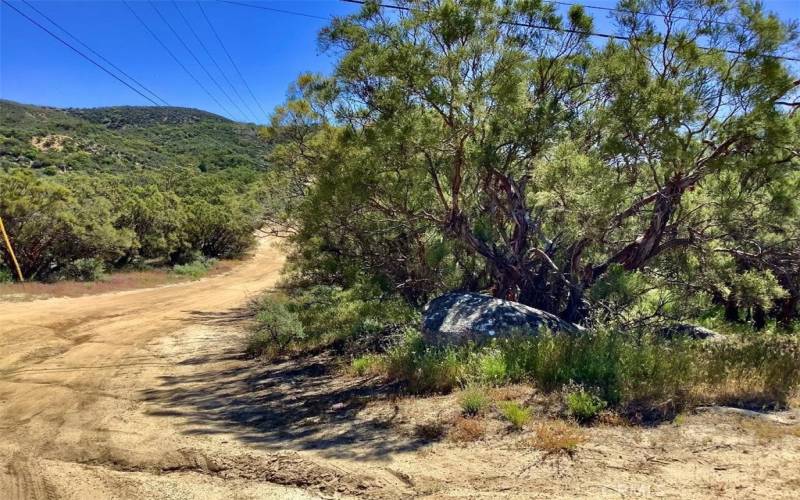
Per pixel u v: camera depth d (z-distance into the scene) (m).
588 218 8.01
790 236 8.71
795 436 4.39
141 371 9.54
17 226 24.23
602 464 4.22
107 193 35.69
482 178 9.11
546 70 8.78
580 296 9.46
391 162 8.43
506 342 7.41
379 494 4.12
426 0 7.79
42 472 4.83
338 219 10.66
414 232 10.99
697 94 7.13
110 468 4.91
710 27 7.07
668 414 5.12
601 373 6.01
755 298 9.20
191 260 40.72
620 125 7.39
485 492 3.97
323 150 11.58
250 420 6.40
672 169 7.56
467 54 7.53
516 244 9.84
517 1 8.30
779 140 6.79
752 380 5.74
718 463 4.03
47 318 15.52
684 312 9.23
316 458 4.88
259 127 13.66
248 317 17.58
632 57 7.75
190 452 5.20
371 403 6.71
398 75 7.54
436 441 5.12
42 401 7.39
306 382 8.42
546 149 8.46
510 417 5.35
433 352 8.05
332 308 13.84
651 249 8.95
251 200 18.66
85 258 27.80
